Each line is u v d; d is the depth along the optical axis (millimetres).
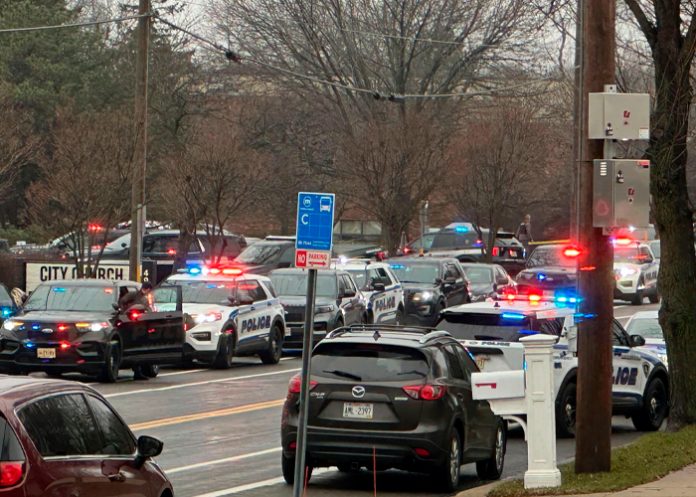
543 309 36469
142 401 43938
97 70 117375
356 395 27469
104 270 69688
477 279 80438
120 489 17750
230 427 37875
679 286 33844
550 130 98500
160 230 95750
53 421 16672
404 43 97000
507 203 95438
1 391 16047
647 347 45781
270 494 27359
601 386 27078
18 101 104375
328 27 98500
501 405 26156
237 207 82312
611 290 26922
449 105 101062
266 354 59125
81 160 67250
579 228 26797
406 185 87938
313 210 22641
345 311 64250
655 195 33719
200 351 55094
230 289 57594
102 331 47750
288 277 65188
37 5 118938
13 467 15328
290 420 28094
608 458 27266
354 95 98938
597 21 26328
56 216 70375
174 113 113188
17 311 49844
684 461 28969
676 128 32906
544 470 26078
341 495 27719
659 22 32781
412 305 71875
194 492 27406
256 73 104812
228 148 79938
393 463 27312
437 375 27797
